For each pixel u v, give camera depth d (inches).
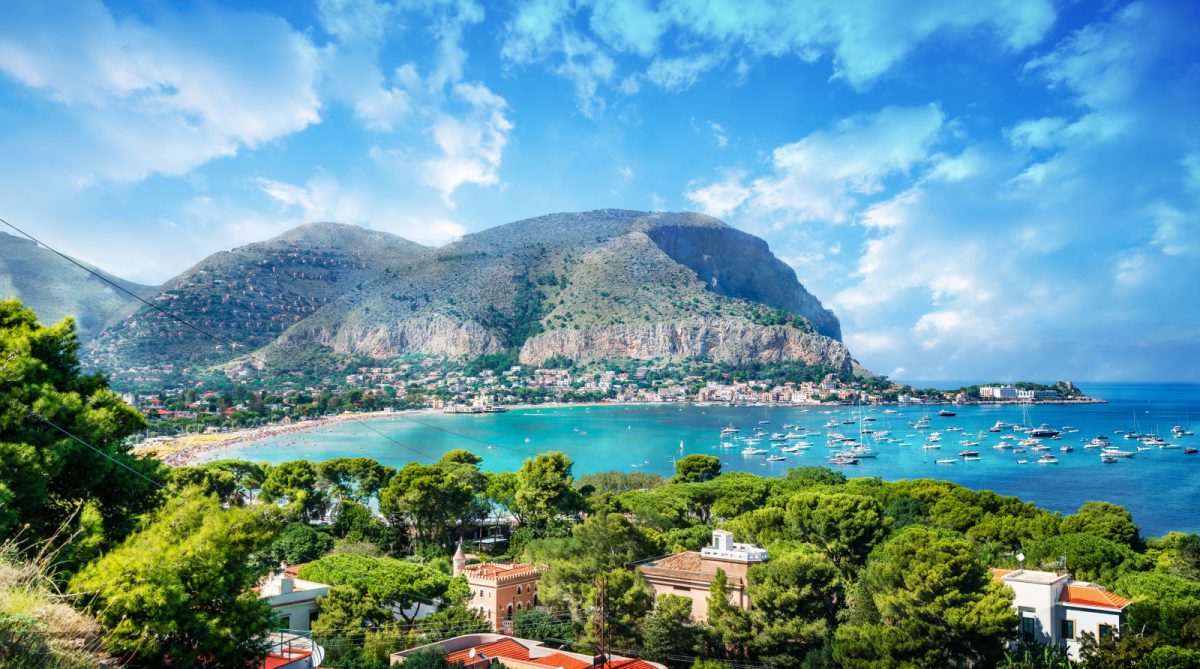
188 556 1066.7
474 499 4495.6
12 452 1143.6
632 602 2289.6
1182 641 1920.5
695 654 2237.9
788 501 3683.6
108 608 962.1
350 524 3969.0
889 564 2182.6
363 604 2377.0
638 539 2935.5
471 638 2319.1
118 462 1387.8
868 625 2053.4
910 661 1898.4
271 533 1243.8
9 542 970.1
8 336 1363.2
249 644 1168.8
